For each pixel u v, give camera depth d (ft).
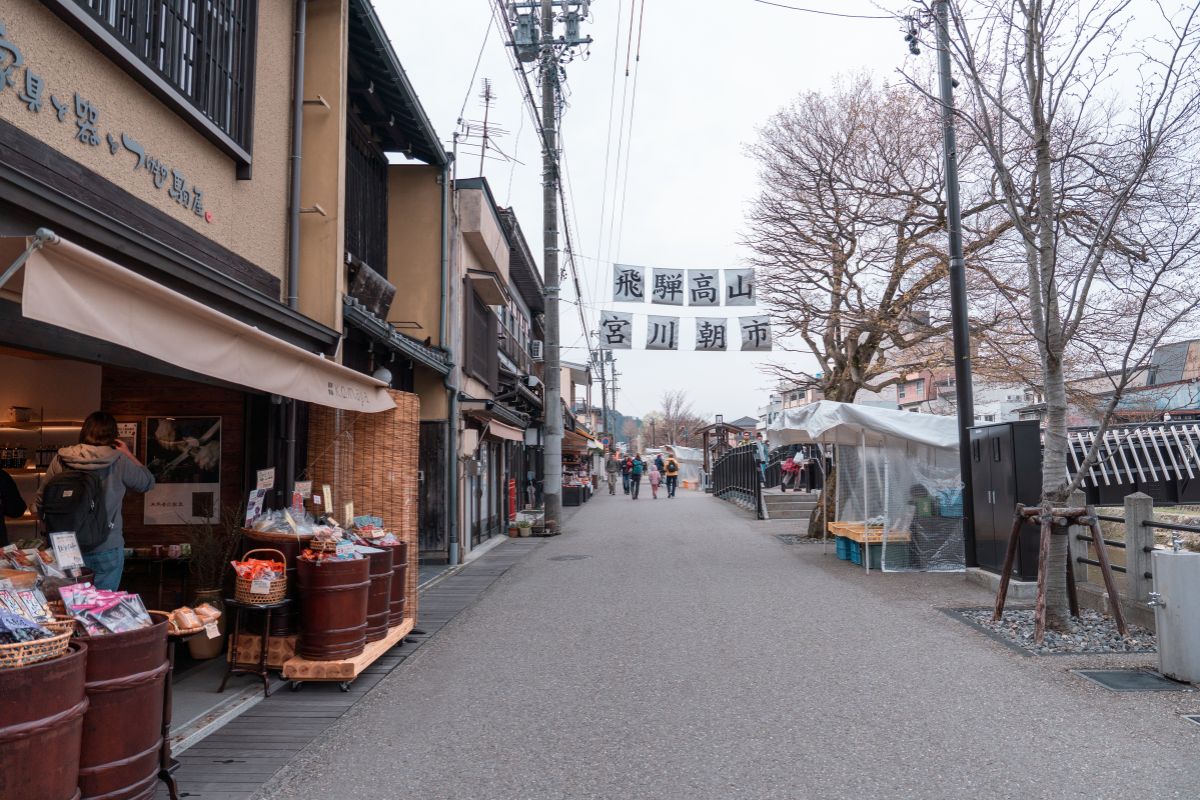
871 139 49.03
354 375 22.54
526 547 53.88
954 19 25.77
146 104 17.75
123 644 11.84
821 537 53.93
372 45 30.96
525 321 90.79
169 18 18.69
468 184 48.88
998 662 21.77
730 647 24.07
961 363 37.68
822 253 50.52
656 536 58.18
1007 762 14.70
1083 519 24.26
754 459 77.41
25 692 9.82
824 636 25.29
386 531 25.63
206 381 20.67
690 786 13.97
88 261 10.91
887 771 14.42
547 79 60.90
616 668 21.95
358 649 20.62
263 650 20.06
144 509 24.91
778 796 13.48
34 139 13.99
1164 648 19.85
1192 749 15.14
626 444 381.40
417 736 16.83
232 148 21.06
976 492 36.40
